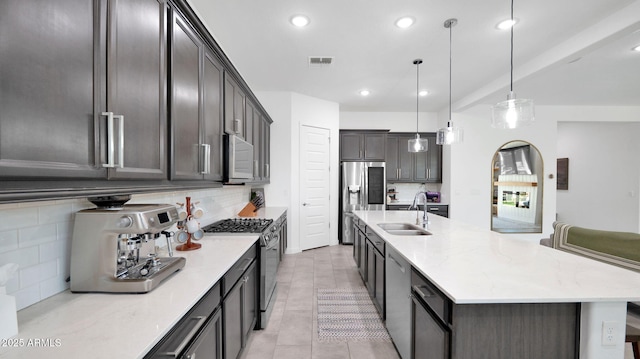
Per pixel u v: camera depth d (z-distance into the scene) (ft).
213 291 4.44
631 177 17.67
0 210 3.02
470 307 3.79
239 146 7.97
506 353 3.82
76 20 2.72
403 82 13.76
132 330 2.81
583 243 6.68
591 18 8.16
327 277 11.91
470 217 18.21
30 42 2.25
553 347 3.85
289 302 9.55
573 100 16.67
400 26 8.65
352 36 9.28
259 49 10.25
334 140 17.38
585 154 20.02
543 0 7.34
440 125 19.45
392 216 11.49
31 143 2.26
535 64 10.89
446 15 8.04
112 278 3.72
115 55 3.25
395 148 19.30
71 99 2.65
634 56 10.53
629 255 5.69
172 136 4.64
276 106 15.24
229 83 7.89
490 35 9.16
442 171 19.25
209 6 7.68
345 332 7.67
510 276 4.40
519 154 19.97
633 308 5.50
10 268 2.68
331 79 13.37
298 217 15.72
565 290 3.87
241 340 6.07
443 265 4.96
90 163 2.88
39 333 2.73
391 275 6.98
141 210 3.82
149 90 4.00
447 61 11.23
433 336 4.42
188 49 5.30
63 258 3.81
